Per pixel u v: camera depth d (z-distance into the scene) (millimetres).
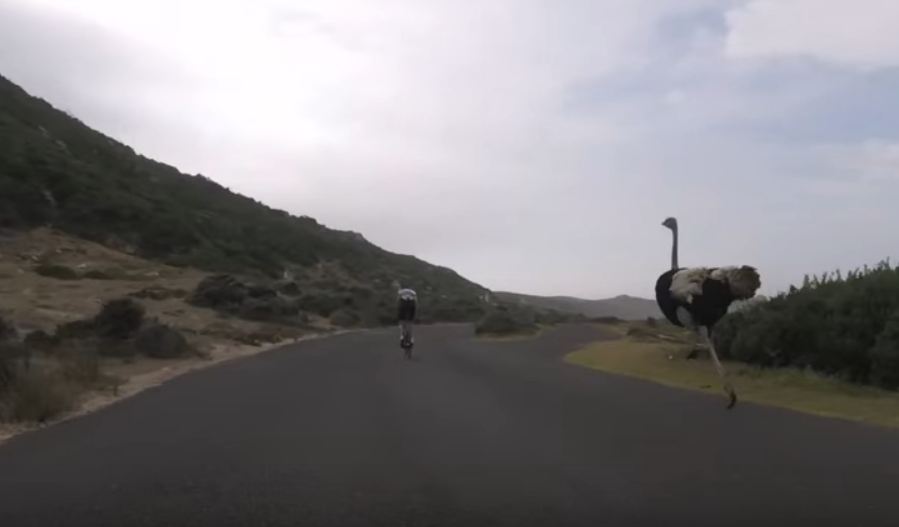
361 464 9617
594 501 7848
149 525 7125
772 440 10969
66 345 25391
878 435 11258
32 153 69875
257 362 25984
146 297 46594
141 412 14281
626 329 53312
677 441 10977
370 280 93188
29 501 7922
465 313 82125
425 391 17219
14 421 13180
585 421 12805
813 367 18141
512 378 20047
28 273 49281
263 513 7484
